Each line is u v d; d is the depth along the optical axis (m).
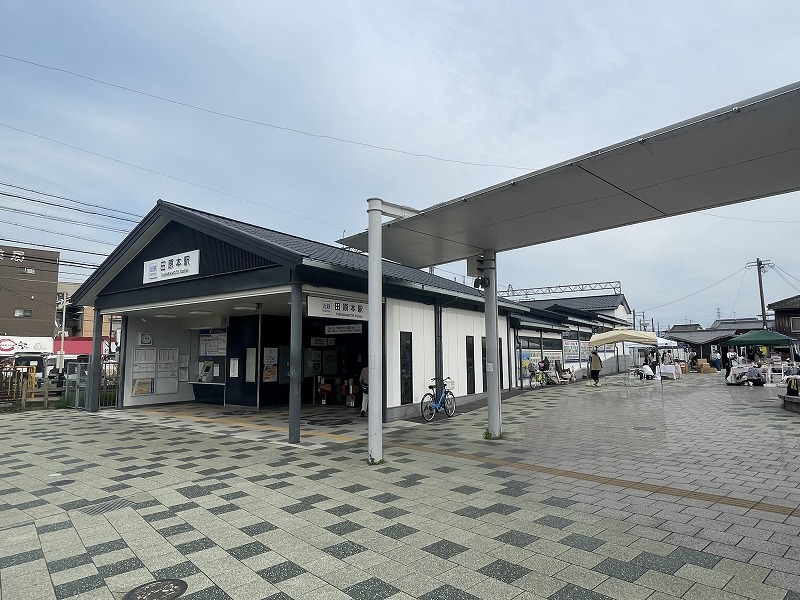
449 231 8.88
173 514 5.52
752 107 4.55
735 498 5.73
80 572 4.09
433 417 12.83
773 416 12.09
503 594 3.59
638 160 5.75
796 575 3.78
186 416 13.76
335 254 13.25
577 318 28.06
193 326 17.05
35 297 46.91
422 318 14.07
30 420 13.42
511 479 6.74
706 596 3.48
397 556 4.29
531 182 6.44
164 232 13.55
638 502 5.64
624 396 17.95
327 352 17.23
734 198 7.07
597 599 3.48
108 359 22.55
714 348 41.53
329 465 7.72
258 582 3.86
